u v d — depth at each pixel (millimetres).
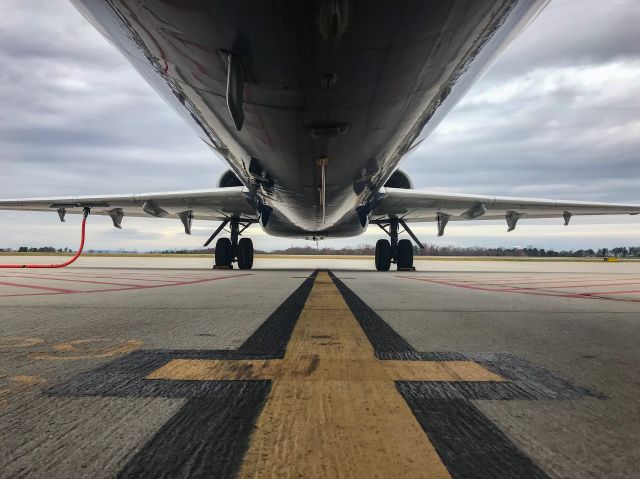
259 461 1400
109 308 5387
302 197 8992
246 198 12969
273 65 3639
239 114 3928
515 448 1510
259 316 4707
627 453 1480
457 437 1596
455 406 1923
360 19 3033
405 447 1508
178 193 13586
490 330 3930
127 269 18672
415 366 2615
